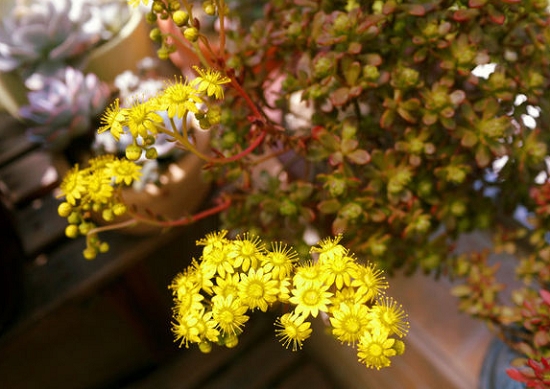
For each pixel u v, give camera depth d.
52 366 0.53
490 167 0.38
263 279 0.27
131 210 0.35
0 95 0.49
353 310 0.26
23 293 0.46
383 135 0.38
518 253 0.46
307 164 0.41
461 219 0.39
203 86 0.29
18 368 0.51
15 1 0.48
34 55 0.45
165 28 0.47
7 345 0.45
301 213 0.38
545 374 0.30
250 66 0.38
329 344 0.50
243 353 0.61
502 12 0.34
